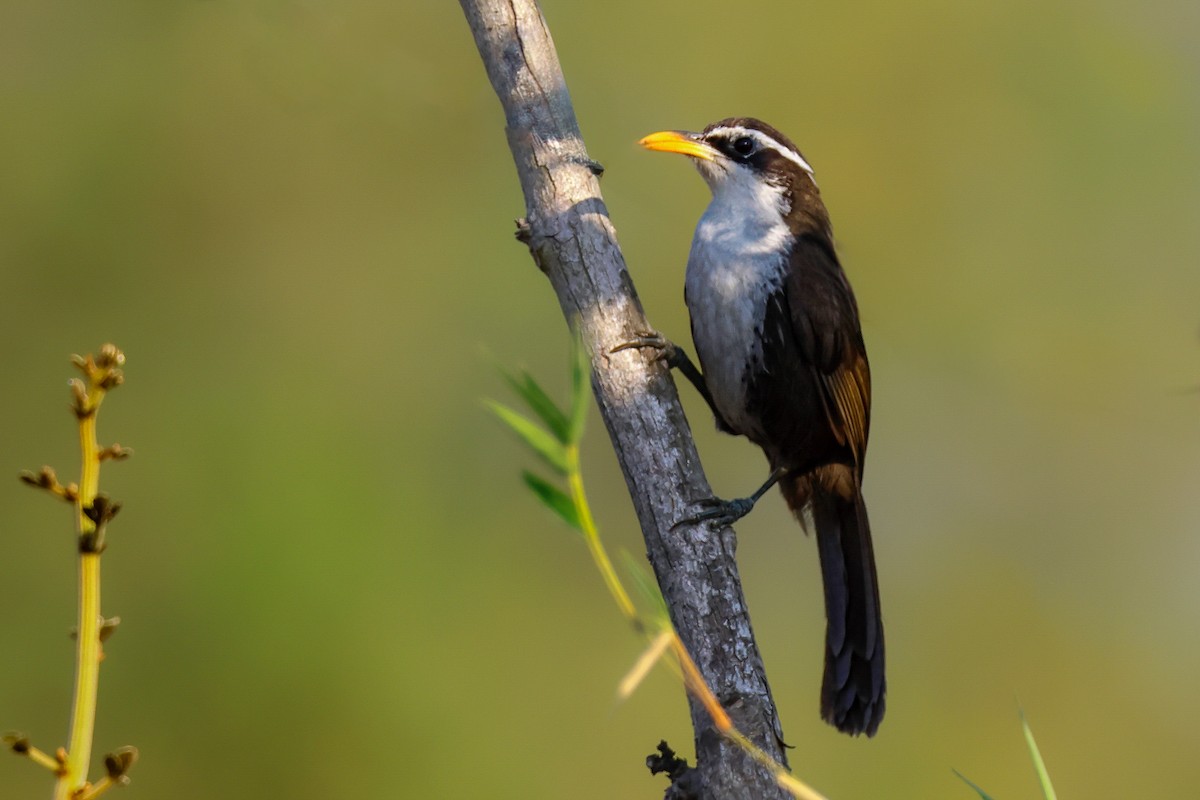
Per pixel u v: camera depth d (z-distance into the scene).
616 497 14.20
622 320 6.02
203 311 14.89
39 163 14.89
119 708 12.36
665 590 5.63
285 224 15.22
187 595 12.84
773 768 4.39
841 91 15.70
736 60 15.56
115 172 15.02
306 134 15.12
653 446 5.83
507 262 15.21
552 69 6.33
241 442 14.02
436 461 14.40
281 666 12.62
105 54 15.19
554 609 13.77
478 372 14.97
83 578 3.51
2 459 13.80
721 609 5.50
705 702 4.31
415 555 13.67
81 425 3.55
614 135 15.09
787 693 14.12
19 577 13.05
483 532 14.14
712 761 5.13
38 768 11.99
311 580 13.05
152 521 13.44
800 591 14.55
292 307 14.98
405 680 12.82
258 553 13.08
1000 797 14.09
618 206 14.85
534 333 15.12
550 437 3.88
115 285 14.77
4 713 12.28
